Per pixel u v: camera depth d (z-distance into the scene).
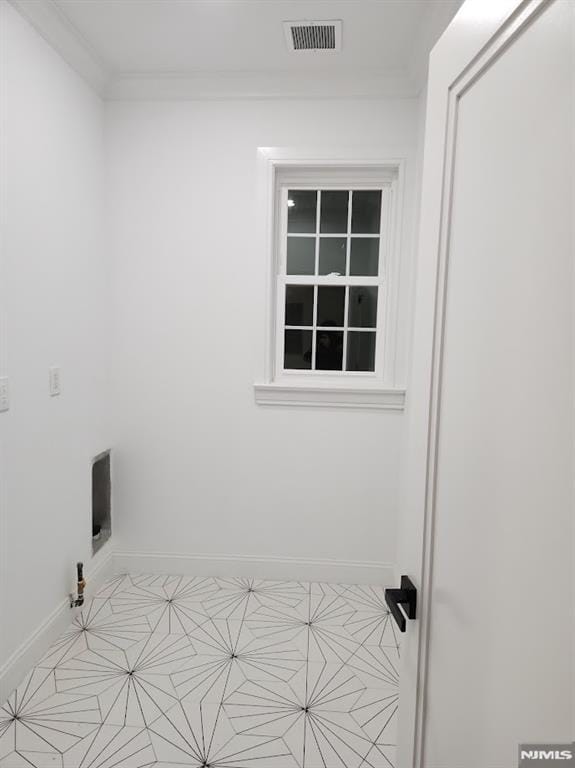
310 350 2.59
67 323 2.08
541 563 0.52
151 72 2.26
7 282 1.66
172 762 1.47
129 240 2.44
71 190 2.09
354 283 2.52
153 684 1.79
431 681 0.83
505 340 0.60
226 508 2.58
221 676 1.84
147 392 2.53
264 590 2.48
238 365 2.48
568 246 0.48
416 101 2.28
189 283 2.45
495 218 0.63
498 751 0.60
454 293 0.76
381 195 2.48
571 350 0.47
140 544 2.60
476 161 0.69
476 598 0.67
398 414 2.46
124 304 2.48
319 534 2.56
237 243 2.41
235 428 2.53
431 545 0.84
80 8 1.80
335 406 2.48
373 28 1.92
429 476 0.85
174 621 2.19
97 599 2.37
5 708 1.67
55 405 2.00
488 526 0.64
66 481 2.11
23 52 1.72
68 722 1.61
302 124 2.33
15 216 1.70
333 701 1.73
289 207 2.53
